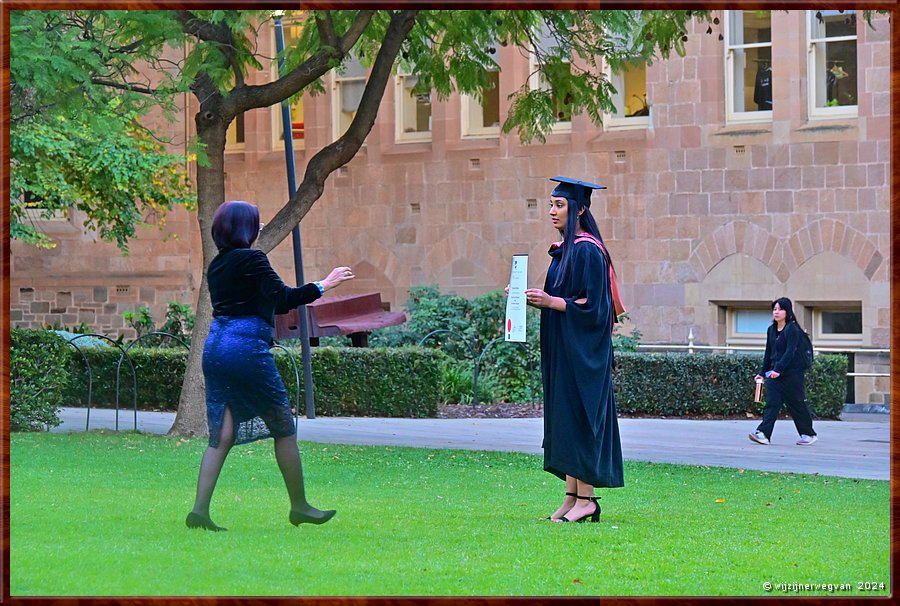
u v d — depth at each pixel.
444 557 10.54
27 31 16.92
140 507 13.06
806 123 34.09
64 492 14.23
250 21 18.83
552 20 23.08
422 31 22.72
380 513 13.16
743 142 34.62
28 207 35.50
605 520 13.17
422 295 34.50
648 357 29.02
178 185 34.59
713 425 26.50
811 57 34.34
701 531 12.41
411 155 38.59
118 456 17.94
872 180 33.16
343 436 22.33
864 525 13.10
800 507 14.52
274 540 11.05
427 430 23.75
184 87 18.44
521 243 37.12
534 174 37.00
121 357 27.42
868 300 33.12
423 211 38.44
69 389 28.30
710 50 34.97
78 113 18.09
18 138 25.73
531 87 36.91
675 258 35.47
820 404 28.61
